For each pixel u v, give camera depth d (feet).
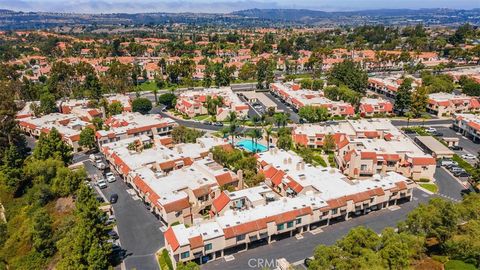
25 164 460.14
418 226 276.82
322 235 318.65
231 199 335.88
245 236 294.66
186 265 252.42
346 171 430.61
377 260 229.66
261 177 394.11
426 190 394.73
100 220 291.38
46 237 326.24
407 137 505.25
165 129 568.41
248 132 572.10
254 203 333.21
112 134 513.45
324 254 238.89
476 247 245.04
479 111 652.07
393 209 358.64
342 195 337.52
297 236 318.65
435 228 270.67
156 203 337.31
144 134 544.62
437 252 270.26
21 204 412.77
